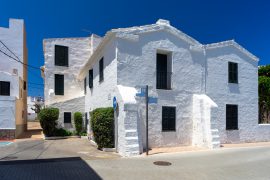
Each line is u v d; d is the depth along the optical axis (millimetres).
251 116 16828
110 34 12852
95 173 7875
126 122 11273
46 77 21594
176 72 14117
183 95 14250
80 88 22500
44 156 10805
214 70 15508
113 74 13016
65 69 22250
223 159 10648
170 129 13750
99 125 12312
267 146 14906
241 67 16688
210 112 13547
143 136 12867
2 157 10562
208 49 15375
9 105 17984
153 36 13656
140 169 8578
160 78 14016
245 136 16406
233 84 16203
